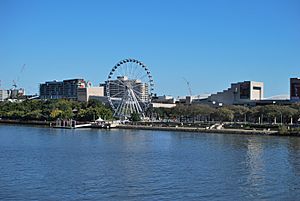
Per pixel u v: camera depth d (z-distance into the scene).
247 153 166.50
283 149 181.38
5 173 117.31
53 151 170.88
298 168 129.00
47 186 101.31
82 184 103.69
